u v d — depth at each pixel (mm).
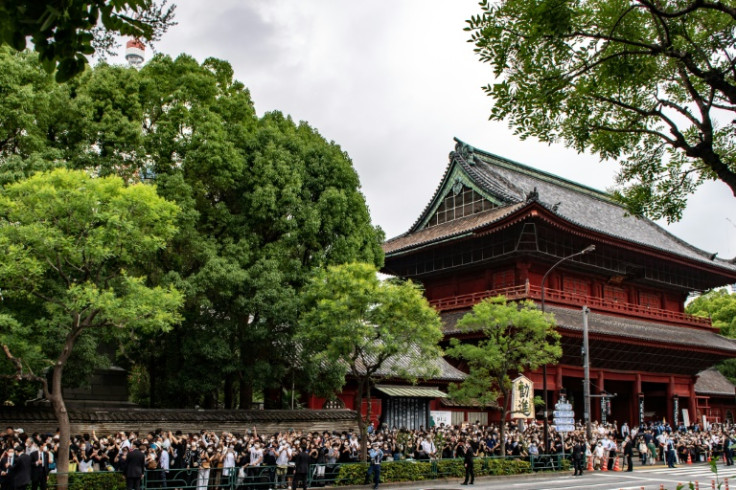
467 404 40688
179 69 37375
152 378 37625
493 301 38531
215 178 34406
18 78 27766
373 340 30250
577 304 57156
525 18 9836
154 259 33219
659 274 67000
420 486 30078
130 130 31812
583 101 11477
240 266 34250
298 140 38625
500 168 69312
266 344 34562
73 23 5559
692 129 12875
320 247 37438
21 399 32219
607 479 34656
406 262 65875
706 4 8609
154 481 22594
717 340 67562
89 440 26422
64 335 26969
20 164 26781
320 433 37000
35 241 21281
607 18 10758
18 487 18766
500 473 34375
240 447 27812
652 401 68875
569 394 64188
